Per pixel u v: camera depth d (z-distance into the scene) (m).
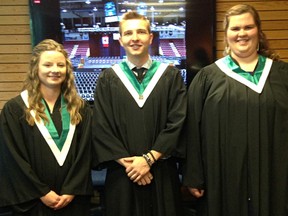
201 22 2.97
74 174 2.03
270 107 1.93
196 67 3.02
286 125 1.95
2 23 3.06
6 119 2.04
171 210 2.06
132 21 2.08
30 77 2.10
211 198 2.00
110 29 2.96
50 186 2.01
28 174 1.94
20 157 1.97
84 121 2.15
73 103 2.13
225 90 1.99
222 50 3.09
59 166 2.02
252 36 1.97
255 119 1.92
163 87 2.12
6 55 3.11
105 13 2.95
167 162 2.10
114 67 2.20
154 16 2.96
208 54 3.00
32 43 2.98
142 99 2.07
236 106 1.95
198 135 2.07
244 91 1.96
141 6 2.95
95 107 2.13
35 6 2.93
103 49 2.99
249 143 1.93
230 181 1.97
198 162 2.07
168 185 2.07
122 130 2.06
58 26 2.96
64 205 1.98
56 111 2.10
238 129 1.94
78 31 2.97
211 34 2.98
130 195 2.04
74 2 2.93
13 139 2.01
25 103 2.06
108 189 2.11
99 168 2.17
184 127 2.09
